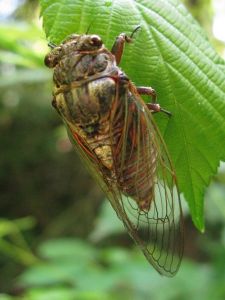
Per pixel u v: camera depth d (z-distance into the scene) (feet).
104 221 0.59
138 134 0.30
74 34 0.30
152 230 0.31
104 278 0.61
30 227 1.40
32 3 0.99
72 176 1.50
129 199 0.31
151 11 0.31
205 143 0.31
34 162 1.53
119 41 0.30
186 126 0.31
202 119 0.31
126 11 0.30
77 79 0.29
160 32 0.31
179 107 0.31
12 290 1.30
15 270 1.32
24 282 0.62
